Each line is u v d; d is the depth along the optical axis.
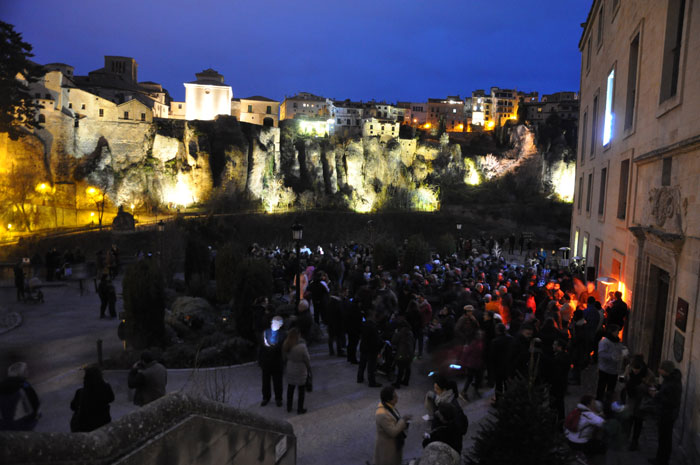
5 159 46.78
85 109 70.00
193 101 91.56
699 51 8.10
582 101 23.77
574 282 15.98
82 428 5.52
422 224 80.81
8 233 44.31
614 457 6.58
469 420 7.71
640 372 6.85
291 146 92.38
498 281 15.51
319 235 67.44
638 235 10.87
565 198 103.56
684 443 7.36
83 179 66.69
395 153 103.69
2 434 1.89
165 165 74.50
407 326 9.46
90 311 16.41
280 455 4.67
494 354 8.12
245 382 9.79
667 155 9.20
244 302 11.89
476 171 110.19
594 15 20.11
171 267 22.30
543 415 4.85
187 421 3.00
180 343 12.24
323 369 10.66
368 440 6.91
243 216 68.31
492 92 134.12
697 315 7.29
